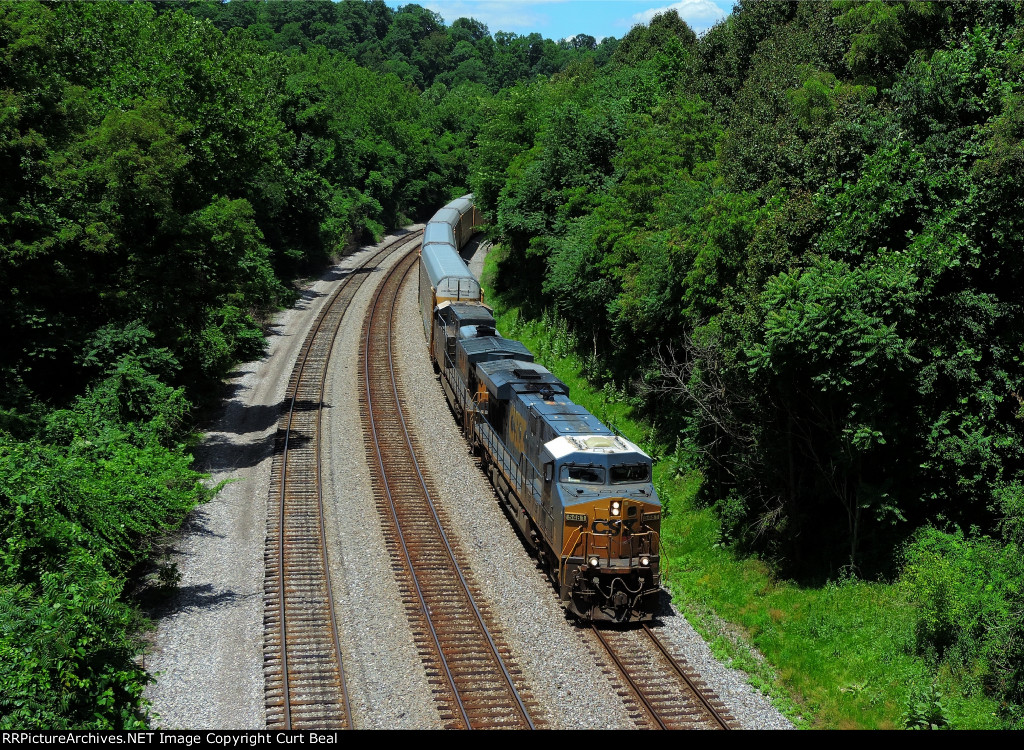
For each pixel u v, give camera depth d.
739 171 28.55
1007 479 19.19
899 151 20.27
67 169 27.25
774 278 20.22
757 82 42.06
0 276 25.66
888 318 18.59
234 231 31.86
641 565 19.91
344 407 36.44
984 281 19.89
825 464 21.41
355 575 21.94
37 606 14.70
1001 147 18.41
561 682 17.50
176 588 20.91
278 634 18.84
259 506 26.28
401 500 27.02
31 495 17.92
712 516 25.48
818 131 24.59
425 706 16.41
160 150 28.59
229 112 34.06
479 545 24.25
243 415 35.44
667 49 66.69
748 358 20.61
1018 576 16.69
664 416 31.12
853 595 19.88
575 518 20.03
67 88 29.94
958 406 19.39
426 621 19.69
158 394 28.38
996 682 16.20
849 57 30.03
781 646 19.23
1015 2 25.52
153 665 17.48
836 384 18.56
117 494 20.44
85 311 29.69
